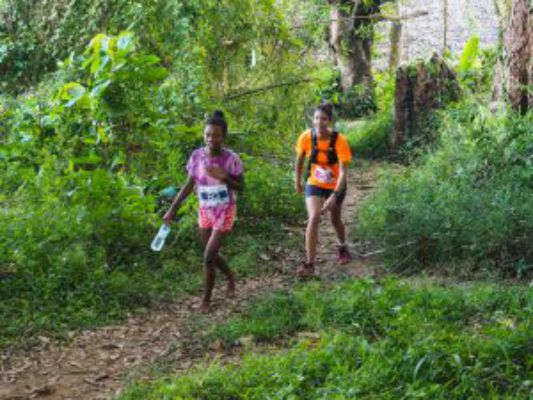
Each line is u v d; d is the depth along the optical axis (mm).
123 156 9156
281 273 8172
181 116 10484
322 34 15891
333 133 7855
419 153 12250
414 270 7938
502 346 4914
